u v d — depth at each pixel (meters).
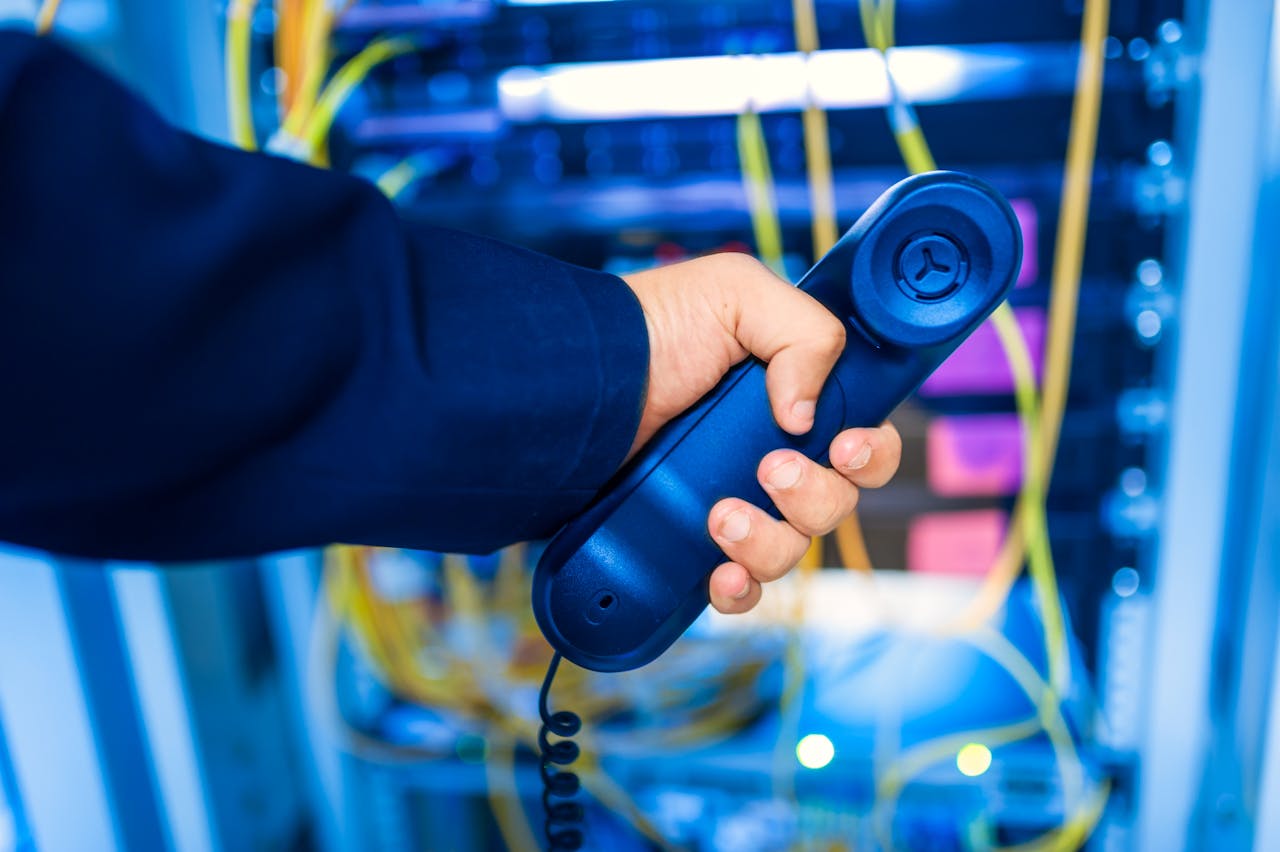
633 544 0.42
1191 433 0.67
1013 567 0.80
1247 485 0.69
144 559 0.34
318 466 0.35
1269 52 0.59
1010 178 0.72
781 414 0.41
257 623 0.85
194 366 0.30
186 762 0.77
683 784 0.84
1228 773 0.72
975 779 0.78
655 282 0.44
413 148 0.79
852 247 0.41
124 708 0.76
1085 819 0.78
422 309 0.37
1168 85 0.67
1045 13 0.68
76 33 0.64
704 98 0.71
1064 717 0.81
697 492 0.42
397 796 0.93
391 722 0.89
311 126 0.71
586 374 0.39
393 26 0.72
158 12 0.69
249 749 0.83
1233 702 0.71
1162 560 0.70
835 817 0.85
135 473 0.31
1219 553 0.69
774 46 0.72
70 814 0.73
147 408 0.30
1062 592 0.83
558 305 0.39
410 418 0.35
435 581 0.93
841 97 0.70
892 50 0.68
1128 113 0.70
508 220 0.76
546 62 0.74
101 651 0.74
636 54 0.73
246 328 0.31
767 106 0.71
